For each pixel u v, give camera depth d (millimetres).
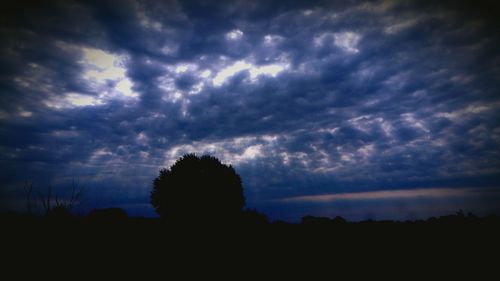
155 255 8109
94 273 6258
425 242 9016
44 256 6652
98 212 12219
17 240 7223
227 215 14641
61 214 8742
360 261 7676
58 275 5887
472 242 8461
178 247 9305
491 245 8023
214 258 8164
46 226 8117
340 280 6297
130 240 9320
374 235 10594
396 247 8797
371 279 6262
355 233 11305
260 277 6617
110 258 7305
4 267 5875
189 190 14719
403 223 12258
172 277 6480
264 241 10570
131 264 7113
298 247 9570
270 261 7926
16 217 8484
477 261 6914
